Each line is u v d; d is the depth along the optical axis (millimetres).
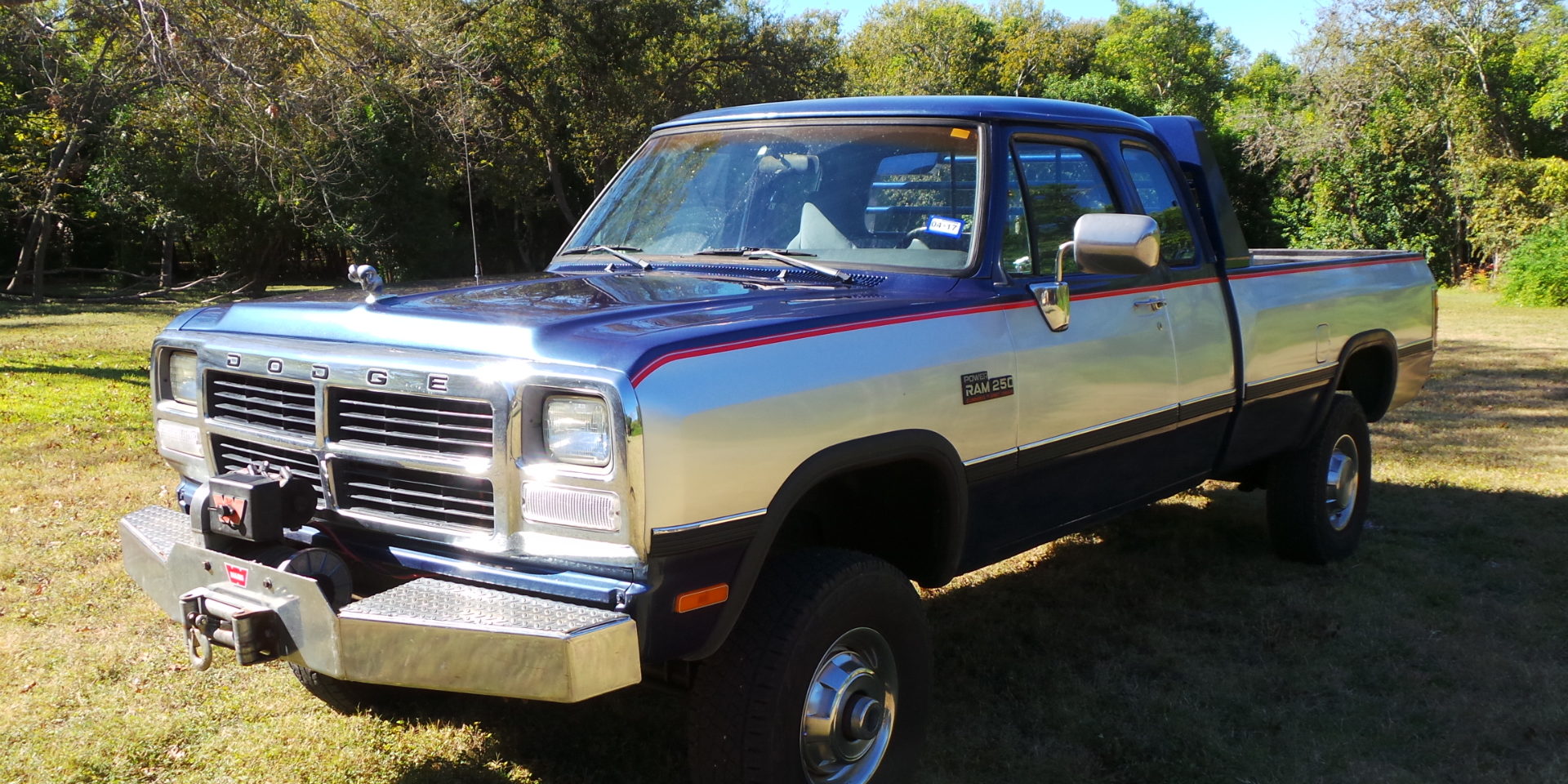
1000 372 3334
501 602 2490
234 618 2566
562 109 33719
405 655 2428
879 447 2902
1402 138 30891
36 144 24688
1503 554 5648
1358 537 5680
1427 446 8414
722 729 2736
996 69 59875
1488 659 4289
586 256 4012
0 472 6973
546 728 3654
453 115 18438
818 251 3631
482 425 2564
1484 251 28875
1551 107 28562
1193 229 4496
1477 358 14188
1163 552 5734
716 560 2580
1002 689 4043
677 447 2443
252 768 3352
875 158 3717
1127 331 3904
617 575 2486
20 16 14391
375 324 2822
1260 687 4074
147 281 32938
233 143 15961
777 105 4133
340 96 16281
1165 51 62312
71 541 5535
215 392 3150
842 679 2881
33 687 3867
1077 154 4016
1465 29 29500
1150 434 4066
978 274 3441
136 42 13680
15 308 23688
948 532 3236
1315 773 3410
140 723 3613
